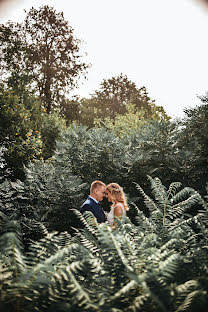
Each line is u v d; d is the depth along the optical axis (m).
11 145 9.35
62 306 1.91
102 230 2.41
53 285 2.12
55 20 25.38
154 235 2.58
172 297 1.98
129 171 7.02
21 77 16.36
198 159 7.09
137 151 7.26
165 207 3.47
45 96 25.88
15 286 1.92
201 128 7.77
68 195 6.01
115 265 2.24
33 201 5.97
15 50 23.50
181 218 3.32
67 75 26.67
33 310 2.00
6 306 1.94
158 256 2.26
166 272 2.01
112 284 2.14
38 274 2.16
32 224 5.22
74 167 7.38
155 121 8.20
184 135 8.09
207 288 2.03
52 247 2.66
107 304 1.92
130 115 17.39
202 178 7.06
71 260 2.57
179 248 2.76
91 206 4.58
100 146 7.41
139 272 2.25
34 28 25.34
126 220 3.13
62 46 26.38
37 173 6.27
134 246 2.52
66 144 7.78
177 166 7.02
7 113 9.69
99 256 2.63
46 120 14.54
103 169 7.20
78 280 2.44
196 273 2.29
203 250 2.62
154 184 3.81
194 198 3.46
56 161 7.77
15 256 2.10
